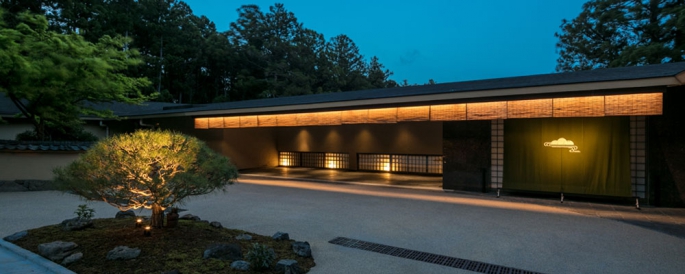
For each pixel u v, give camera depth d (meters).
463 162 10.27
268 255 4.09
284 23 50.34
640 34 26.66
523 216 7.21
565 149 8.86
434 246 5.27
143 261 4.09
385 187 11.50
